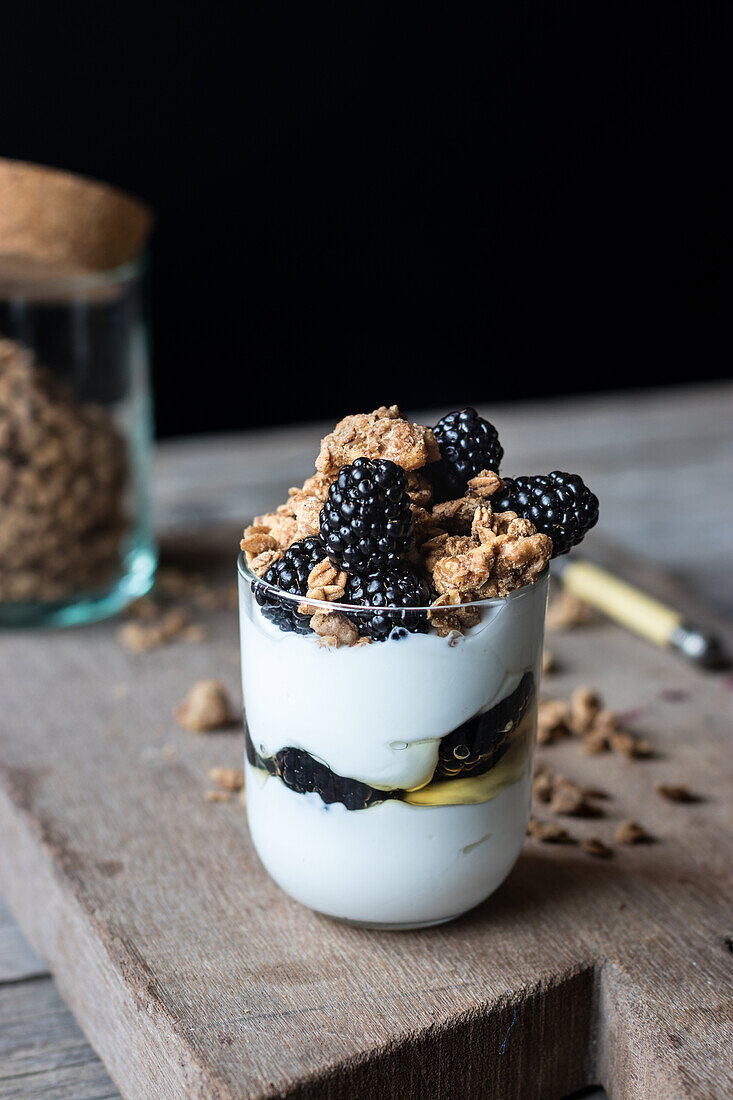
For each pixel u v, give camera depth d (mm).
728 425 1078
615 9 1432
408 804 492
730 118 1500
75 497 723
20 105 1263
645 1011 489
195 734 643
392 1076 477
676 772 622
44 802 588
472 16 1382
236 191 1361
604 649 725
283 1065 466
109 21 1267
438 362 1494
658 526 895
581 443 1022
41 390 710
